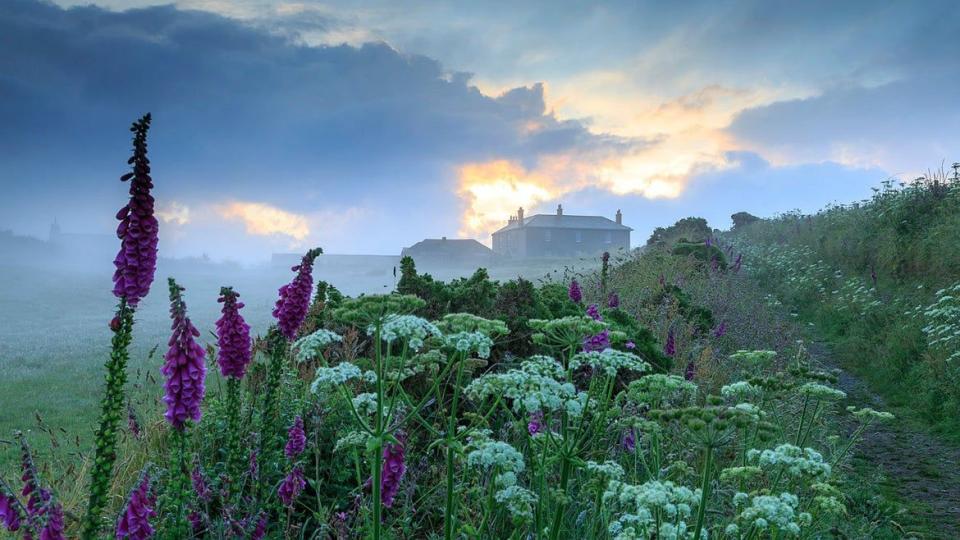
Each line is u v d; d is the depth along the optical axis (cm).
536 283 2081
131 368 1384
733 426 352
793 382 588
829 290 2042
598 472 402
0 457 661
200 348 411
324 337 392
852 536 559
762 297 2188
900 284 1756
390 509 503
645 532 366
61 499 466
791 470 399
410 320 359
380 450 349
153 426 579
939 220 1891
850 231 2444
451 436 375
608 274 1972
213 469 493
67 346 2338
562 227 10056
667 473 518
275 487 470
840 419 1022
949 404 1003
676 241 2903
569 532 448
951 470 816
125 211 368
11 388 1502
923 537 618
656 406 491
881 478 780
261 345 654
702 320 1361
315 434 475
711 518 488
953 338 1152
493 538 417
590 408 437
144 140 374
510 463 354
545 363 409
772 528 371
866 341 1473
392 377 436
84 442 802
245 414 561
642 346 859
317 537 437
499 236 11456
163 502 416
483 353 375
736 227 4878
